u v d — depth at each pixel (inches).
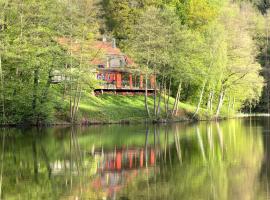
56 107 2677.2
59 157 1454.2
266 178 1155.3
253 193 1007.6
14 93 2428.6
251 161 1408.7
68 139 1911.9
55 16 2529.5
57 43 2527.1
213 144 1819.6
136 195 984.3
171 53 2920.8
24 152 1546.5
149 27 2842.0
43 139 1895.9
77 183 1091.9
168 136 2095.2
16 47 2356.1
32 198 960.9
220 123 3093.0
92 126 2586.1
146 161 1401.3
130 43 3048.7
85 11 2728.8
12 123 2456.9
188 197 973.8
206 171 1250.0
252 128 2637.8
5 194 990.4
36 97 2471.7
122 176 1178.6
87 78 2603.3
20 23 2429.9
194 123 3021.7
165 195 988.6
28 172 1219.2
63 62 2534.5
